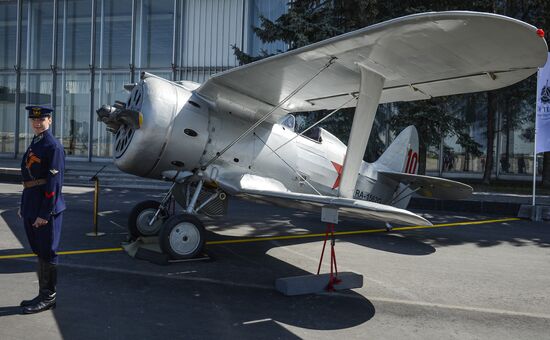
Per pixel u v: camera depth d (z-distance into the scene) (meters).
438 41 4.21
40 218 3.57
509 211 11.80
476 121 21.06
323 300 4.35
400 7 14.51
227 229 8.23
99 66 22.95
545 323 3.98
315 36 13.57
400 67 5.04
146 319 3.62
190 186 6.34
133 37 22.36
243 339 3.33
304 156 7.13
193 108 6.04
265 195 5.41
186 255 5.51
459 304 4.43
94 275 4.79
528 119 20.44
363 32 4.20
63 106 23.31
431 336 3.56
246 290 4.55
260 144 6.62
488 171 17.77
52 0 23.44
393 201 8.87
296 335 3.46
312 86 5.95
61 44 23.34
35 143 3.68
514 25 3.64
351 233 8.44
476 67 4.76
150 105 5.74
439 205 12.64
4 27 24.34
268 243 7.09
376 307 4.21
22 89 23.98
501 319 4.04
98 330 3.35
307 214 10.56
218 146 6.20
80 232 7.17
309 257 6.23
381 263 6.07
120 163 5.92
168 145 5.82
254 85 5.93
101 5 22.83
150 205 6.61
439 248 7.33
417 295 4.66
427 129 14.11
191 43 21.88
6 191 12.46
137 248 5.74
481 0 13.94
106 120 6.06
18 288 4.23
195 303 4.07
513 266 6.20
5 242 6.22
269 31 14.20
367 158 16.06
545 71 11.23
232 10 21.36
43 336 3.19
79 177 15.97
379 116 16.48
